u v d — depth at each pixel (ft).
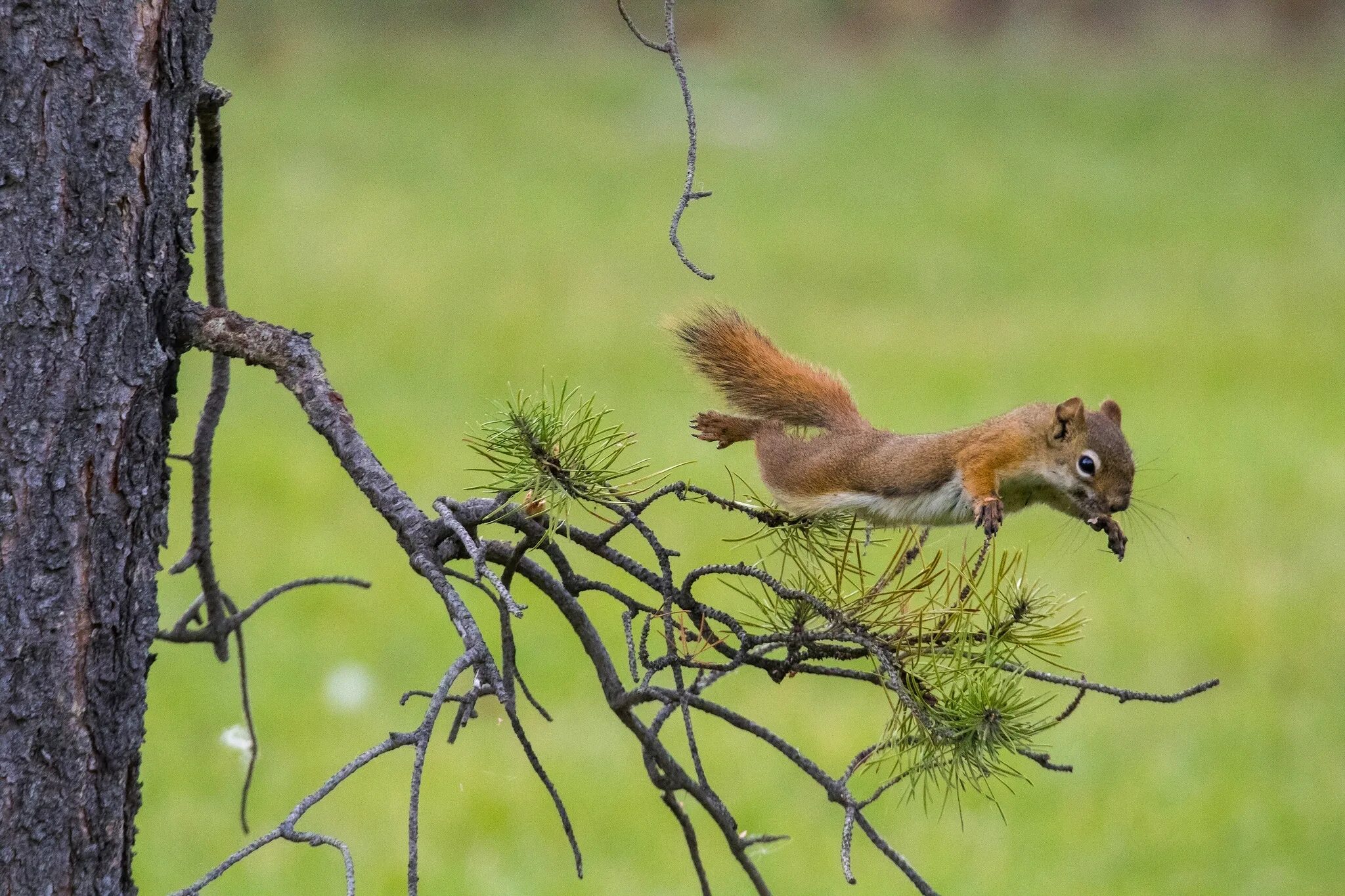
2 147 13.75
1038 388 65.72
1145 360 70.79
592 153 116.16
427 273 81.66
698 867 17.67
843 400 23.68
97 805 14.78
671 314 24.48
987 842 34.06
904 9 153.17
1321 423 62.23
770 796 35.27
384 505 14.76
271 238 87.10
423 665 40.60
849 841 14.66
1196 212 103.19
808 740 37.40
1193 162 116.67
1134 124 127.13
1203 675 41.63
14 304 13.91
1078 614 15.80
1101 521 21.47
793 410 23.66
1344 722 39.11
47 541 14.19
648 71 140.15
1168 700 15.03
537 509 16.37
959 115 130.21
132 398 14.57
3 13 13.67
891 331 75.46
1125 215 102.47
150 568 15.08
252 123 117.08
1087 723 39.29
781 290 83.25
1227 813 35.17
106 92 14.14
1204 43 148.77
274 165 105.91
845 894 32.17
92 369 14.29
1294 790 36.27
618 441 16.34
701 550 45.39
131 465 14.65
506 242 89.86
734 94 134.72
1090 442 21.50
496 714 37.99
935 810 35.37
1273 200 106.11
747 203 103.65
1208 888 32.63
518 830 33.58
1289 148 119.75
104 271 14.26
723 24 151.74
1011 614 15.69
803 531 18.80
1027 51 148.15
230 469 52.75
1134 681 41.32
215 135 17.02
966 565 15.98
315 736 37.04
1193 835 34.37
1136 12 153.48
